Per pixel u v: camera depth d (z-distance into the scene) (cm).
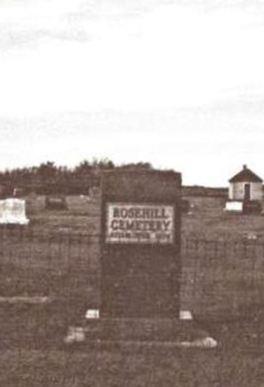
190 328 1356
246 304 1756
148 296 1407
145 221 1409
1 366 1106
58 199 6028
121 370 1093
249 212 6212
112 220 1409
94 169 10388
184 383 1025
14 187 8000
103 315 1406
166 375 1068
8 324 1451
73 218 4962
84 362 1141
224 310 1670
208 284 2062
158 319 1383
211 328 1459
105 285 1408
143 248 1408
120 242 1409
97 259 2594
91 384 1010
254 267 2442
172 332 1342
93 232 3700
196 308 1691
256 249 3031
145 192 1409
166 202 1411
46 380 1027
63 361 1146
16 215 4034
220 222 4947
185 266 2447
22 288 1927
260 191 7438
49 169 9419
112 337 1327
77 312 1594
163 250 1409
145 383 1021
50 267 2350
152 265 1409
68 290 1912
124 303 1406
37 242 3100
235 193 7469
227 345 1294
